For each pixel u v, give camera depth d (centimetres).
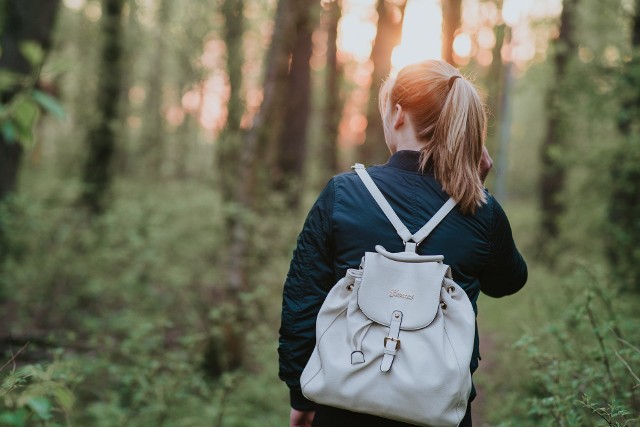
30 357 407
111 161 1095
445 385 144
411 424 151
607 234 651
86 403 387
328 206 164
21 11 657
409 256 154
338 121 1237
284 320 168
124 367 388
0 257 630
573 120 708
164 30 1373
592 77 657
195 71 1040
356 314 154
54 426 219
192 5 1118
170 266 648
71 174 1184
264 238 595
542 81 990
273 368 493
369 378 147
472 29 998
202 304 540
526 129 3097
